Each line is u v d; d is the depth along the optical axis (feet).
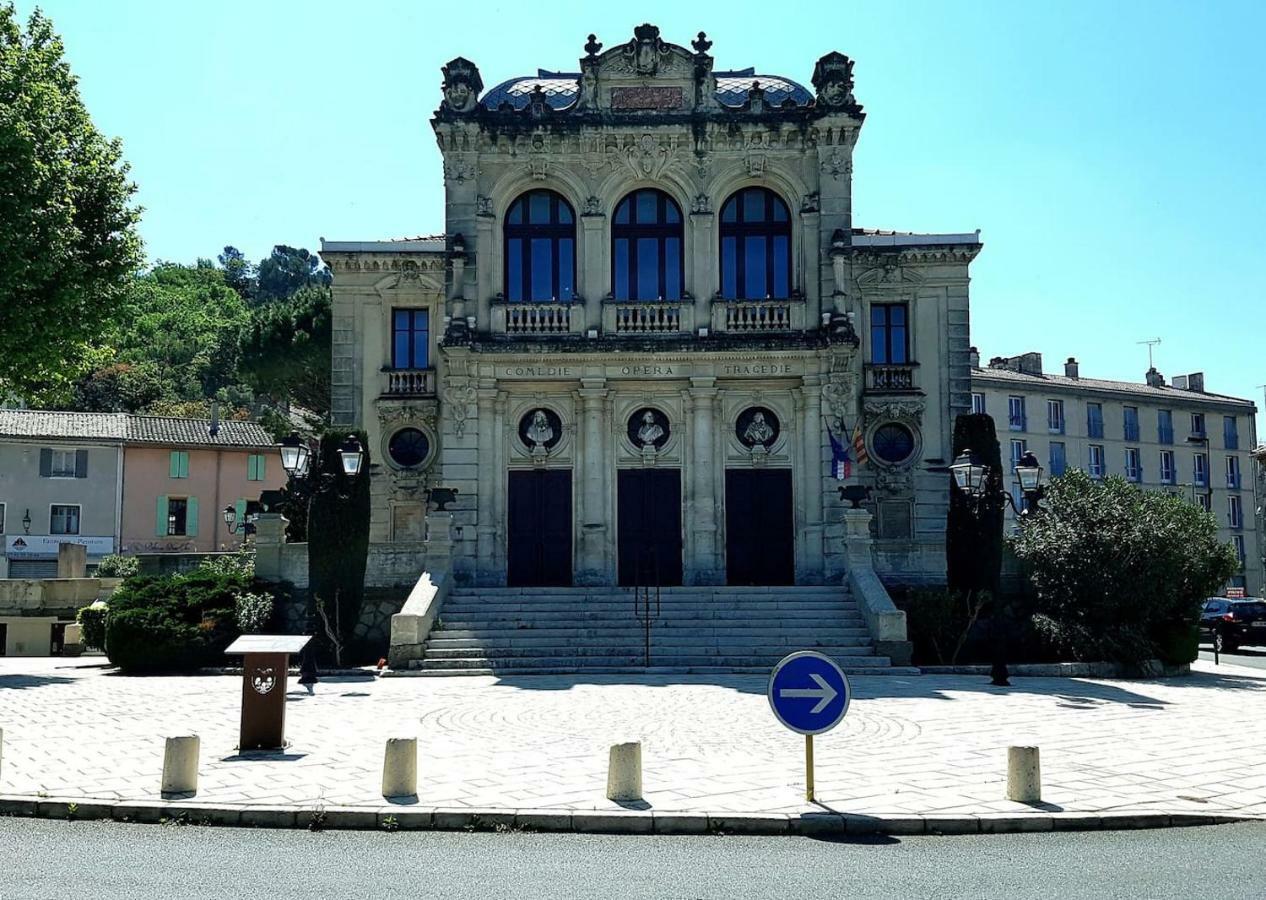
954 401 110.52
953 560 85.66
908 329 111.96
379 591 89.35
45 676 78.38
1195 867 28.07
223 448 188.24
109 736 47.50
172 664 81.00
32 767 39.78
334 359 112.27
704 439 101.81
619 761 34.53
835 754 43.14
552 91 111.24
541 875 27.04
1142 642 78.54
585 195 104.88
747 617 85.30
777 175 105.40
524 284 106.11
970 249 110.93
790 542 102.53
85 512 178.29
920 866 28.04
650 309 103.65
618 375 102.01
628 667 77.87
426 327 113.50
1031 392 225.35
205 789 35.94
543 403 104.01
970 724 51.57
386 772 34.99
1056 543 81.76
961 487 74.95
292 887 25.75
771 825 31.86
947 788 36.42
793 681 34.12
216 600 83.82
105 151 89.20
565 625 84.17
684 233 105.40
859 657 78.79
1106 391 233.55
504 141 104.53
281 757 42.29
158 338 339.57
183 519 184.96
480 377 102.12
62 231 80.02
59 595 120.67
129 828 32.19
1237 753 43.88
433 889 25.68
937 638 82.99
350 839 30.94
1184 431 243.40
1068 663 79.87
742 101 109.60
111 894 24.98
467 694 65.05
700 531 100.99
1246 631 122.01
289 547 89.35
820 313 102.94
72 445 178.70
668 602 88.12
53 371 86.74
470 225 103.50
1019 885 26.22
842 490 92.32
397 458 111.86
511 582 102.68
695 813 32.30
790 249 106.22
